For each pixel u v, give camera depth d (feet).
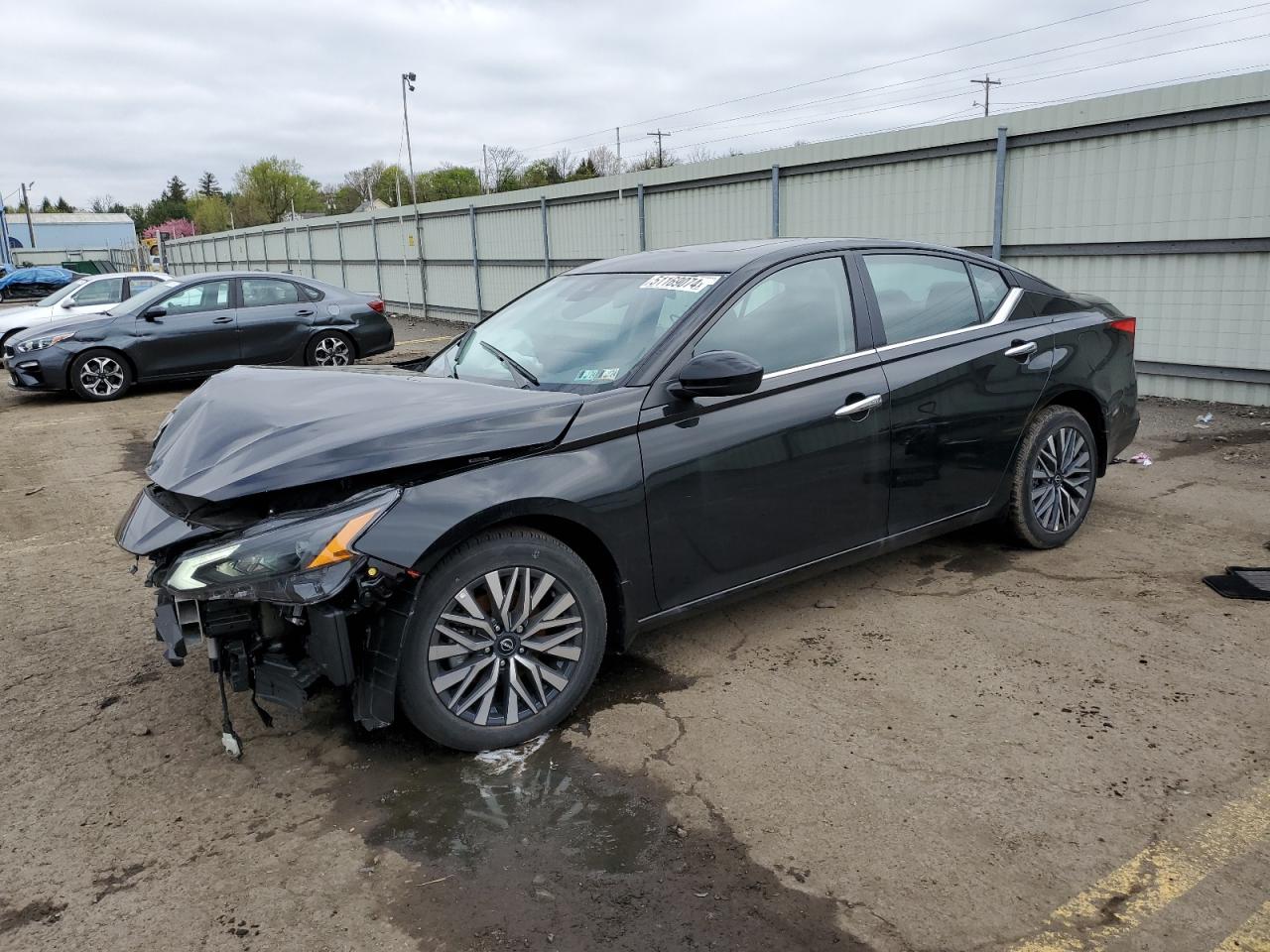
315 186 325.83
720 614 13.73
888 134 36.06
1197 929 7.29
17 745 10.67
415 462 9.48
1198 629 12.61
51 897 8.08
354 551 8.89
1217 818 8.60
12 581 16.43
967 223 34.27
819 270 12.91
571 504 10.12
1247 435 24.62
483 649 9.95
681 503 11.06
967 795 9.09
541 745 10.30
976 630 12.84
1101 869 8.00
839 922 7.48
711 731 10.45
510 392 11.10
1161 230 29.30
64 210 461.78
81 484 23.80
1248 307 27.96
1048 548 15.78
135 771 10.05
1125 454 22.67
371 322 42.50
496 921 7.61
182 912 7.84
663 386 11.07
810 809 8.96
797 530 12.21
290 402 11.00
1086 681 11.28
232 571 8.96
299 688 9.40
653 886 7.98
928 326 13.75
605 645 10.94
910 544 13.74
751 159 42.32
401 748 10.35
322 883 8.16
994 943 7.22
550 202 58.18
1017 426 14.61
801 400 12.00
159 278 53.16
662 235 49.60
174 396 39.14
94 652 13.23
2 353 49.83
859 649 12.39
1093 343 15.74
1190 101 27.84
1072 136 30.78
